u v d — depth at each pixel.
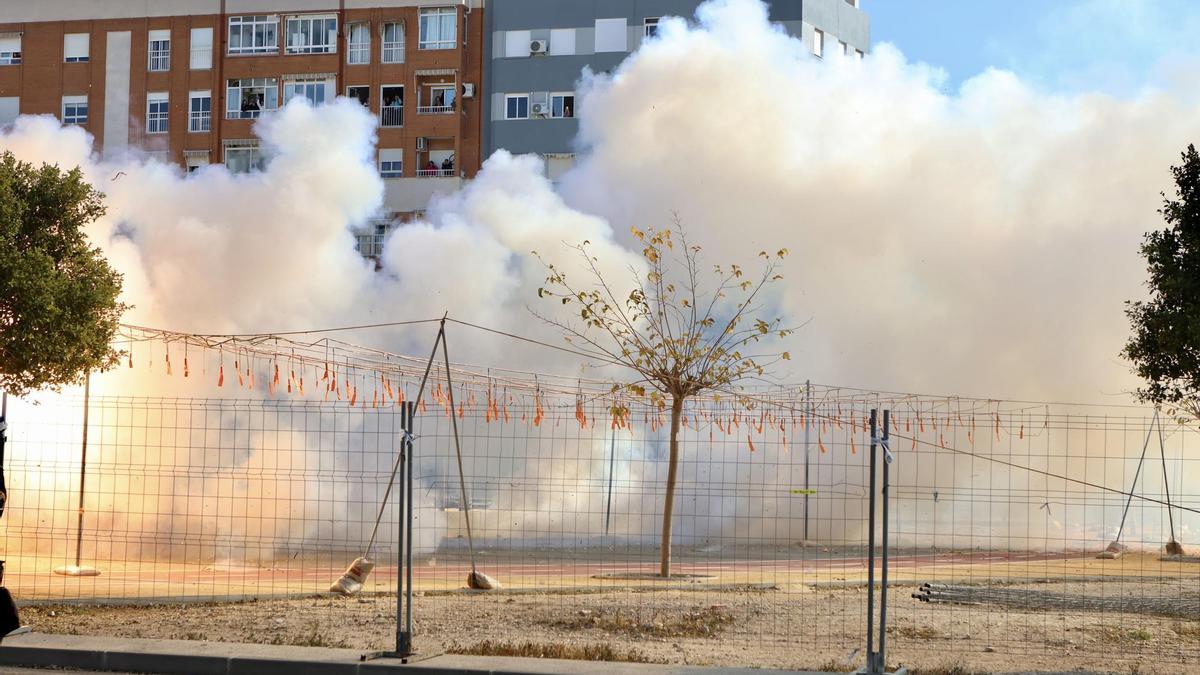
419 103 57.56
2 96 59.19
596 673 11.36
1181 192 13.62
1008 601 17.69
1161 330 13.19
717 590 19.00
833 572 23.05
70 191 18.25
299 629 14.29
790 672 11.45
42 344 17.03
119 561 24.14
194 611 15.88
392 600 17.20
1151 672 12.11
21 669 12.27
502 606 16.48
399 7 57.59
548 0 57.59
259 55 58.25
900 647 13.53
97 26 58.94
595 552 27.94
